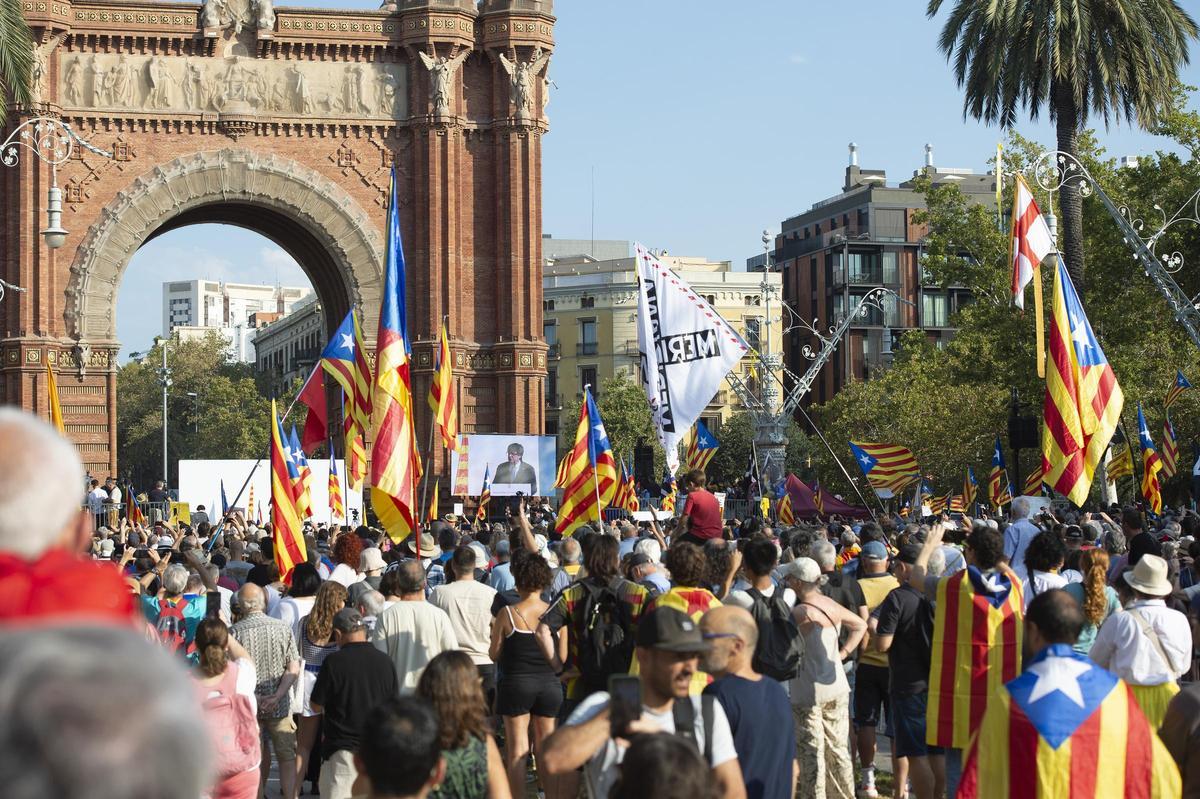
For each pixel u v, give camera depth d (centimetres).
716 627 1161
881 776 2238
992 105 6203
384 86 7356
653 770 698
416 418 7244
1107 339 7356
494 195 7412
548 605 1781
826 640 1689
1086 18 5794
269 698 1875
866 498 10831
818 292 15438
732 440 13488
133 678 321
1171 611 1494
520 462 6184
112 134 7100
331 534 4212
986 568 1599
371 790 858
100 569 595
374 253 7300
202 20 7162
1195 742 1181
